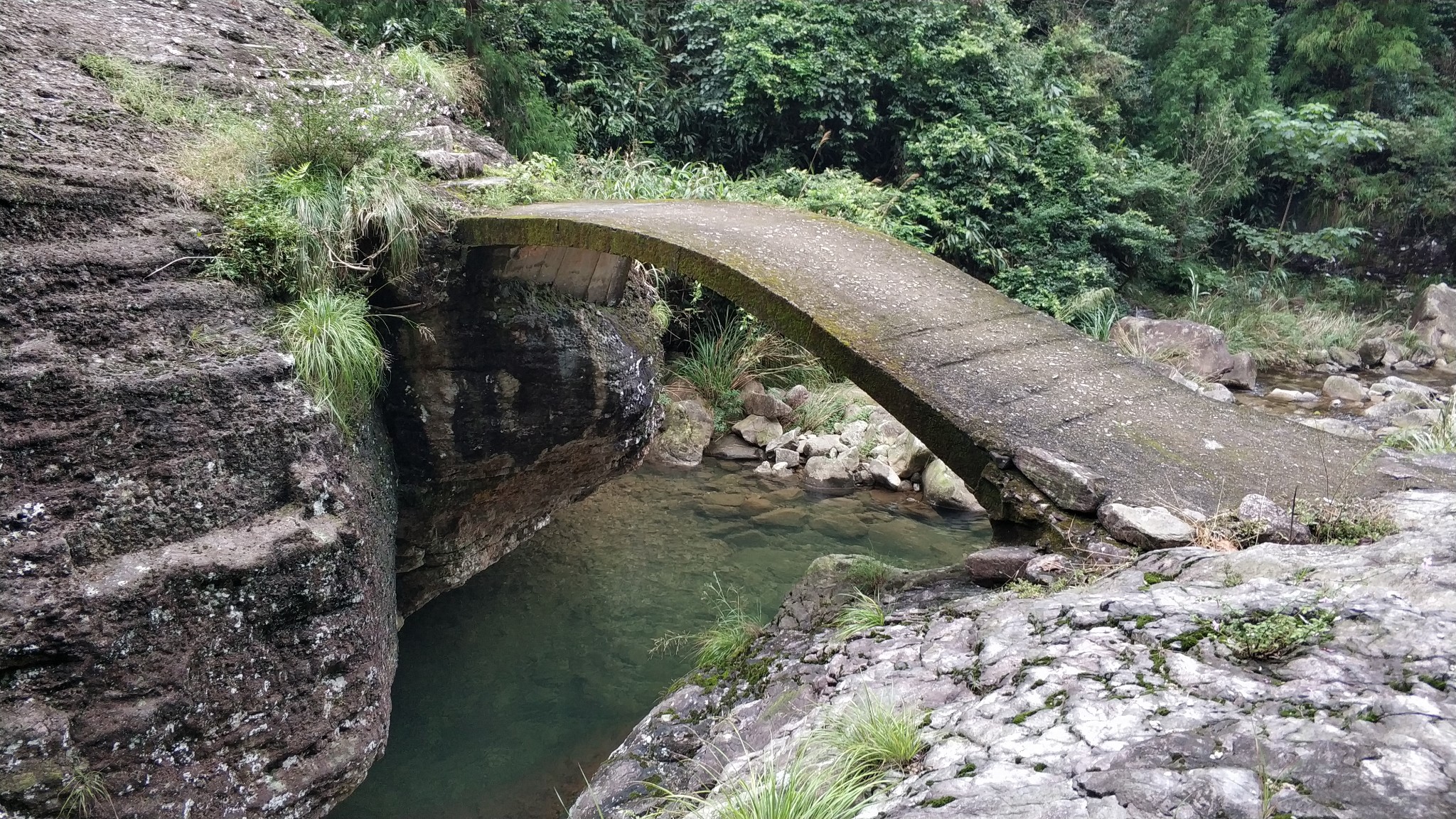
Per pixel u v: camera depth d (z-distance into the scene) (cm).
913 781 185
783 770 208
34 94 418
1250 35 1480
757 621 523
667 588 573
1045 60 1277
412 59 696
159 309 329
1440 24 1755
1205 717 175
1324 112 1478
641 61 1084
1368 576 214
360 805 394
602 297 539
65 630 253
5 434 269
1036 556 283
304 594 308
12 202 325
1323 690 174
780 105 1066
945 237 1084
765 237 421
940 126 1089
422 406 457
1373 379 1128
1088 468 291
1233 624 208
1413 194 1498
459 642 512
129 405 294
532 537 641
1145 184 1263
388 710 353
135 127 431
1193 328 1066
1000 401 320
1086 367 360
